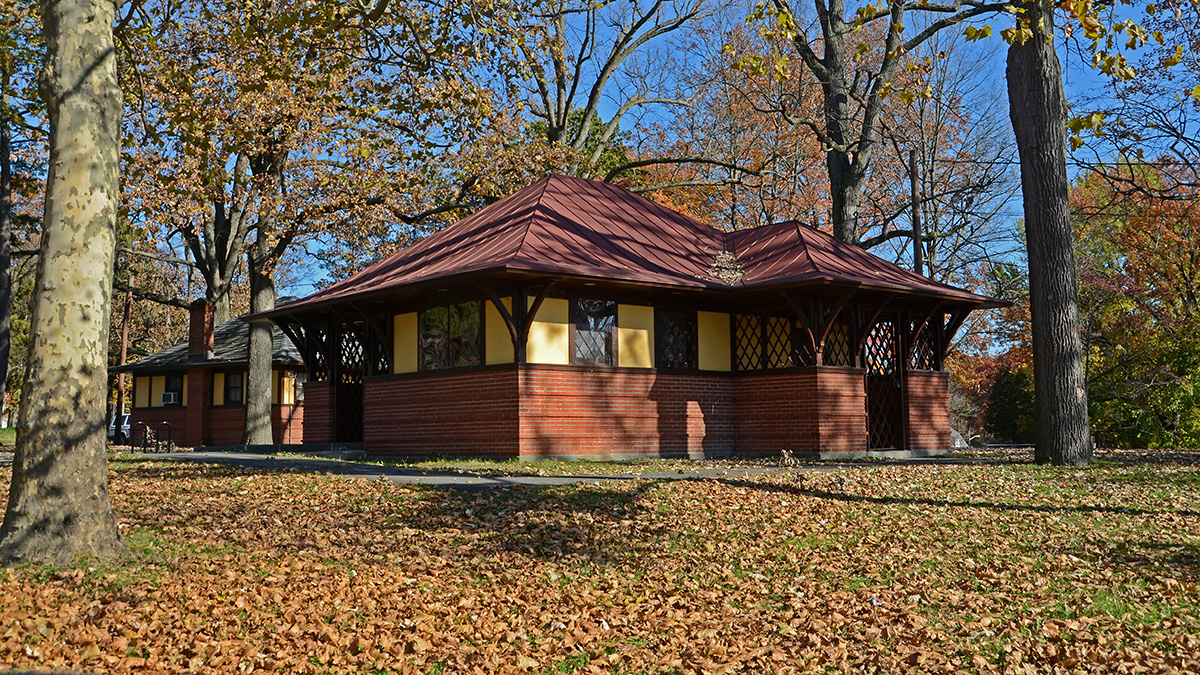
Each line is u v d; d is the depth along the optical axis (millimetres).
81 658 6188
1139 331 34406
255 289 30031
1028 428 36844
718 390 21953
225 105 25172
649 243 22328
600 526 11109
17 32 20859
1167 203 31406
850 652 6680
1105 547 10055
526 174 30172
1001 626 7281
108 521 8977
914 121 38062
